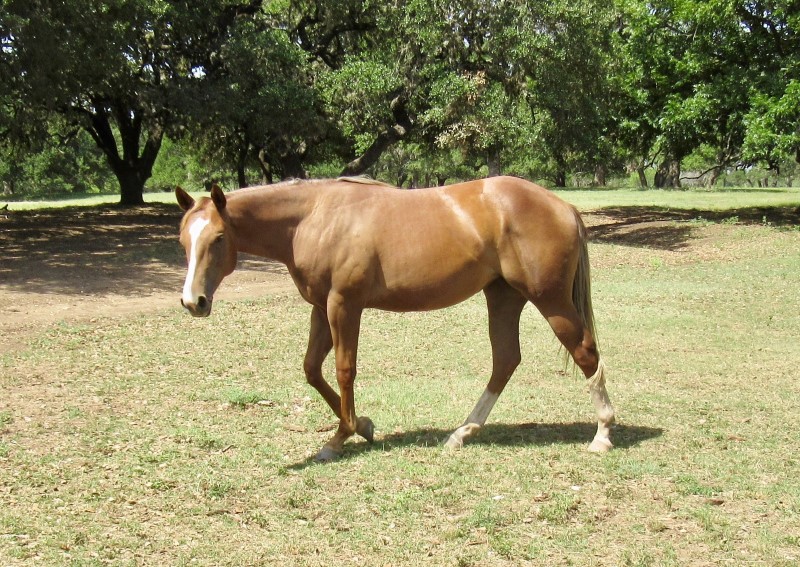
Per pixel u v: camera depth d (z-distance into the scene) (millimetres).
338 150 32781
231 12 25609
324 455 5680
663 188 56438
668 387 7746
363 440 6160
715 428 6352
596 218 28812
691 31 23391
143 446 5965
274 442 6109
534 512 4652
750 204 33406
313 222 5699
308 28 28125
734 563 4000
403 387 7777
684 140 23969
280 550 4191
